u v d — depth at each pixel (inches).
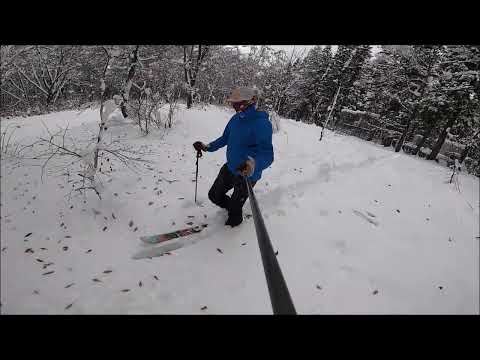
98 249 112.2
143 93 290.0
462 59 725.3
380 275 135.8
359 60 1186.6
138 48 291.6
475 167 855.1
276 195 197.8
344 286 121.6
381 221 197.3
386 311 113.1
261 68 665.0
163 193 161.6
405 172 356.8
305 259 133.8
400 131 1087.6
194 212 151.6
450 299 131.5
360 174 296.4
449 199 289.3
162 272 107.5
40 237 110.0
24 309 82.9
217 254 123.5
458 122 749.3
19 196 128.3
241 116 124.6
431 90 778.8
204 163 223.8
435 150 780.0
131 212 138.6
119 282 99.0
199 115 381.4
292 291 111.5
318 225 169.2
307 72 1283.2
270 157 122.6
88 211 130.8
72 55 661.9
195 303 97.4
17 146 179.0
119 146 222.8
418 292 130.6
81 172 158.9
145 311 90.9
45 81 770.2
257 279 114.0
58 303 87.0
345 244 155.6
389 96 1013.8
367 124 1286.9
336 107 1242.6
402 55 903.1
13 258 98.0
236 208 137.9
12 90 742.5
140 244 120.8
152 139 263.9
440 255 171.6
